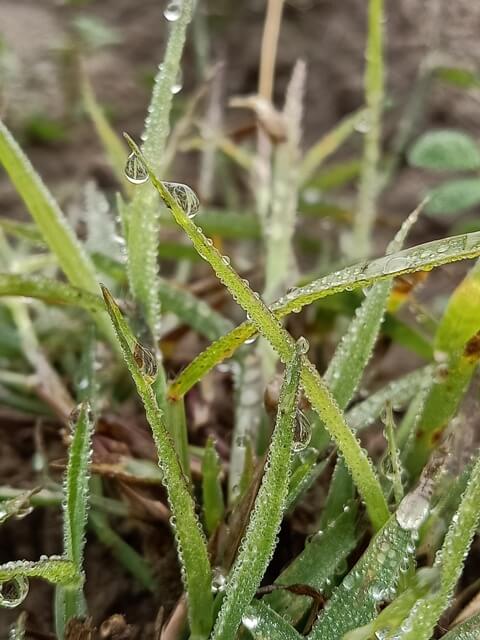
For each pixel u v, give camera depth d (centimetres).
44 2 24
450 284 16
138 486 10
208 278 15
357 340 9
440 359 8
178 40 9
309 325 12
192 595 7
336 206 15
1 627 9
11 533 11
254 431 10
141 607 9
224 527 9
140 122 20
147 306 9
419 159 14
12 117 19
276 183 13
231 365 11
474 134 19
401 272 7
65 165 19
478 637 7
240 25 22
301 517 9
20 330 12
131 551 10
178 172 19
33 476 11
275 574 9
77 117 20
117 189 18
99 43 21
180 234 15
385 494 8
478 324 8
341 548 8
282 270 12
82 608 8
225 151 15
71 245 10
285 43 22
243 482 9
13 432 12
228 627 7
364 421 9
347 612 7
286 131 13
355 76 21
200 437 11
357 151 20
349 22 22
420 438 9
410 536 7
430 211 14
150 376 8
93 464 9
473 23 19
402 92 20
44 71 21
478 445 10
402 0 20
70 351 13
